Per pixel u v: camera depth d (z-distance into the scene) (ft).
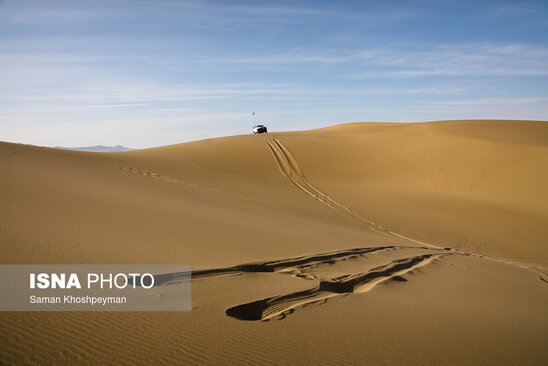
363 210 85.51
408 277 32.45
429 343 18.69
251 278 25.45
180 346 15.56
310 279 26.96
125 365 13.82
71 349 14.38
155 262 25.94
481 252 64.85
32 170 59.11
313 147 138.51
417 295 27.27
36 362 13.30
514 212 93.76
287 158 127.24
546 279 43.73
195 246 31.91
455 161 122.11
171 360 14.47
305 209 77.46
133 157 111.65
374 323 20.42
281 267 29.50
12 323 15.60
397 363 16.30
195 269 25.48
